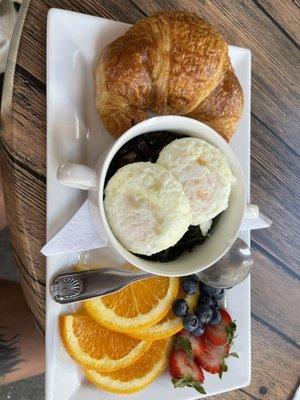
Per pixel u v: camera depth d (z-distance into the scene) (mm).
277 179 445
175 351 397
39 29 351
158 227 319
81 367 370
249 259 397
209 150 337
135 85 354
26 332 487
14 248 360
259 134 437
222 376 409
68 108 351
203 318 393
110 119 362
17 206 343
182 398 396
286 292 455
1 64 511
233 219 346
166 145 341
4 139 353
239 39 426
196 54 357
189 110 380
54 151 345
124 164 338
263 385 450
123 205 320
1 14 503
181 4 401
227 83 383
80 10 366
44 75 350
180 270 332
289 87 446
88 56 359
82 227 344
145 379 387
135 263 317
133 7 383
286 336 457
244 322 415
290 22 444
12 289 516
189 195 330
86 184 315
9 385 623
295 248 456
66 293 350
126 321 375
